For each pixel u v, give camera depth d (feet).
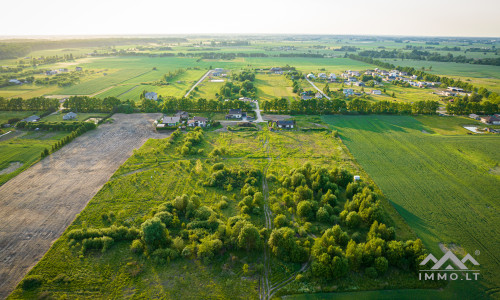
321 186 260.01
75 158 317.83
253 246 192.75
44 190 255.29
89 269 175.83
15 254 186.29
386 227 207.72
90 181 271.49
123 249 191.83
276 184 274.98
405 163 317.22
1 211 226.17
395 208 240.73
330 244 186.60
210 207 235.81
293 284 171.32
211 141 373.20
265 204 245.86
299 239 204.74
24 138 371.35
